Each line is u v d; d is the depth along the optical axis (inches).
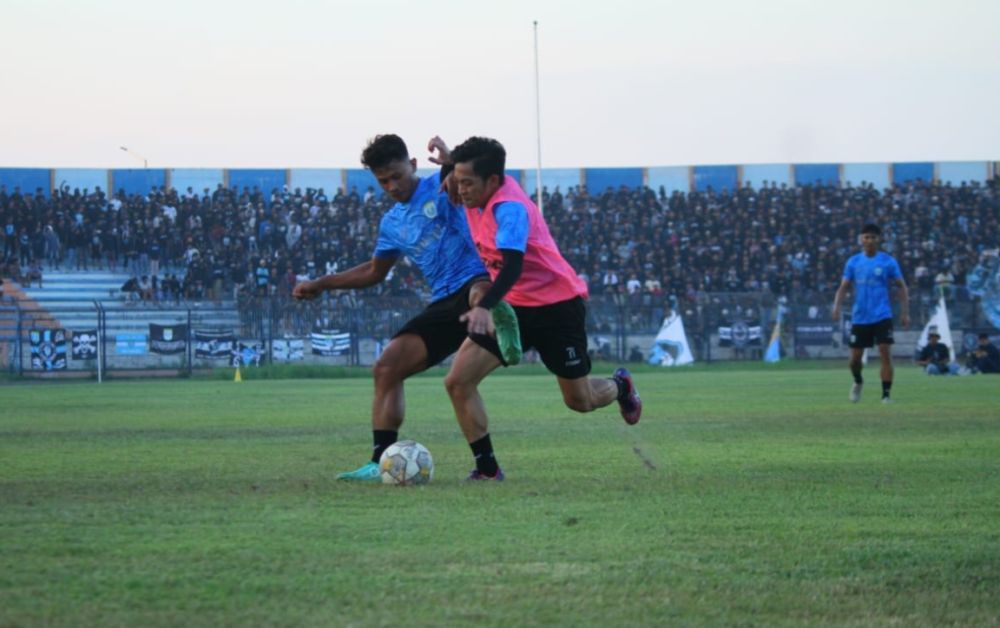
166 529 254.1
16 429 606.9
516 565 213.9
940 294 1831.9
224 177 2151.8
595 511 283.0
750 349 1887.3
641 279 2086.6
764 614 179.2
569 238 2154.3
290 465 405.7
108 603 183.5
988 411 721.6
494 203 336.5
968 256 2162.9
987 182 2288.4
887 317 824.9
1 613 176.9
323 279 391.2
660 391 1035.3
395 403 360.8
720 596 190.4
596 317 1866.4
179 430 596.1
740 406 792.3
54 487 335.6
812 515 279.0
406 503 297.6
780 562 218.7
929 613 180.9
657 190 2262.6
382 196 2193.7
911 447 473.4
